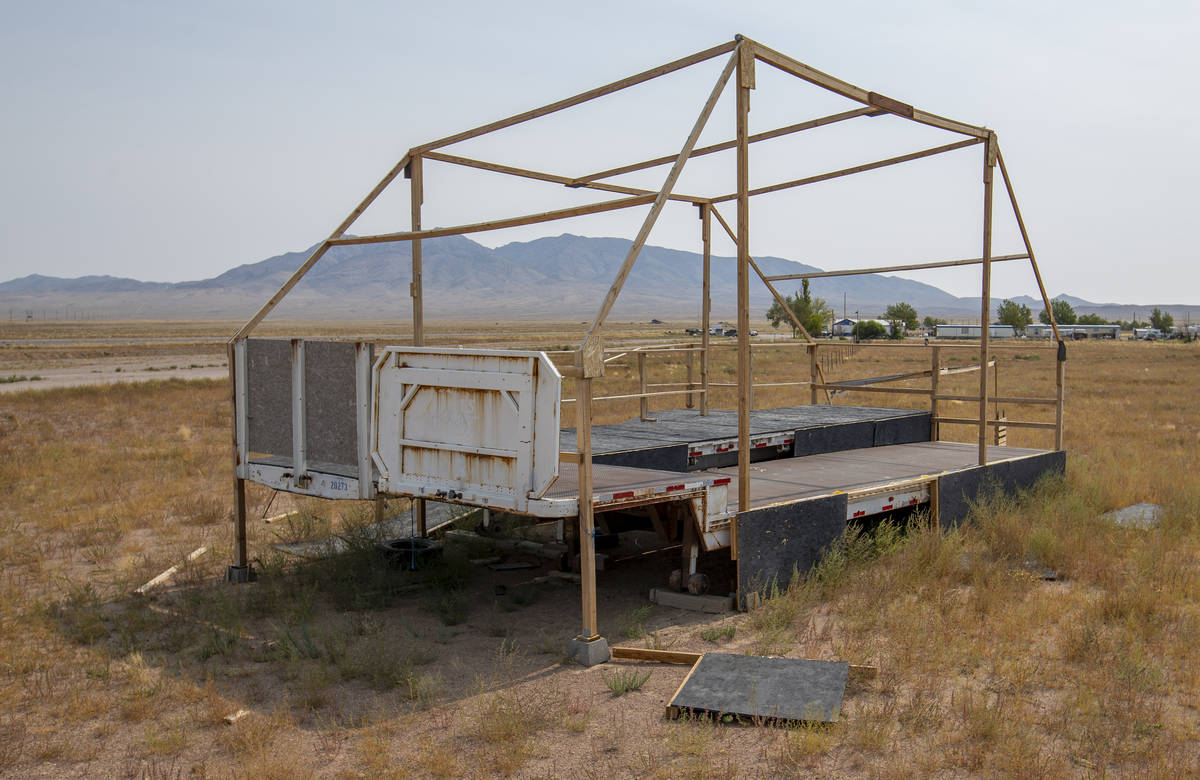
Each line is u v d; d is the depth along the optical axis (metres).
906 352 72.19
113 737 4.81
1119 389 31.94
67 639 6.46
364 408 7.08
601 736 4.67
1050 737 4.55
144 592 7.73
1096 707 4.84
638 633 6.48
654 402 25.28
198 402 28.31
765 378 37.06
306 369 7.56
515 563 8.99
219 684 5.59
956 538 8.41
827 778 4.14
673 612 7.14
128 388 33.72
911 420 13.00
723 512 7.09
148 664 5.98
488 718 4.85
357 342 7.07
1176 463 13.80
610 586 8.07
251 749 4.55
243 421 8.17
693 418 12.30
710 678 5.29
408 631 6.66
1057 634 6.18
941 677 5.39
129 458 15.93
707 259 12.54
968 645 5.88
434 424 6.48
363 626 6.71
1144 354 72.25
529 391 5.85
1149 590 6.75
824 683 5.14
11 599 7.45
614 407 24.30
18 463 14.86
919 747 4.43
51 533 10.10
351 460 7.27
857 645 5.90
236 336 8.17
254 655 6.07
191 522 10.73
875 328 98.81
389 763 4.39
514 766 4.30
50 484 13.12
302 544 9.30
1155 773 4.10
